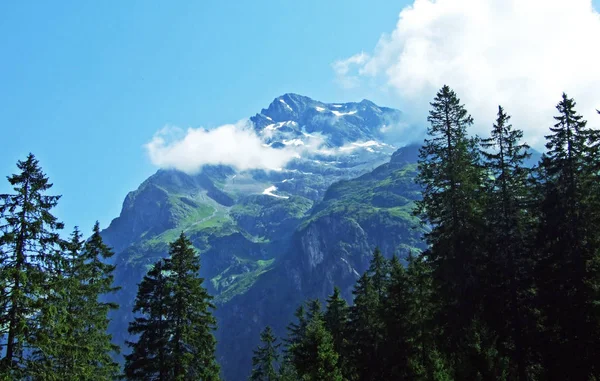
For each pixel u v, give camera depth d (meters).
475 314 38.22
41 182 30.94
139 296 44.12
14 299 28.22
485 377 29.53
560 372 35.12
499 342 37.16
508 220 40.56
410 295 45.09
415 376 39.81
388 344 44.50
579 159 38.41
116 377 42.38
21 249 29.70
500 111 41.84
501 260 39.25
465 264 39.53
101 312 42.38
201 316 44.00
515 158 41.00
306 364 39.28
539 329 37.03
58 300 31.00
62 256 31.16
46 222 30.42
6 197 29.94
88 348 36.50
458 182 41.06
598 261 35.84
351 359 49.62
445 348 38.94
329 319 58.38
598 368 34.06
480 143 42.34
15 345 28.83
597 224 37.31
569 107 39.19
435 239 42.16
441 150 42.16
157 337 42.56
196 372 43.41
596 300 35.03
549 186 39.72
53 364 32.03
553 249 37.34
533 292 38.75
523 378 36.47
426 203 42.44
